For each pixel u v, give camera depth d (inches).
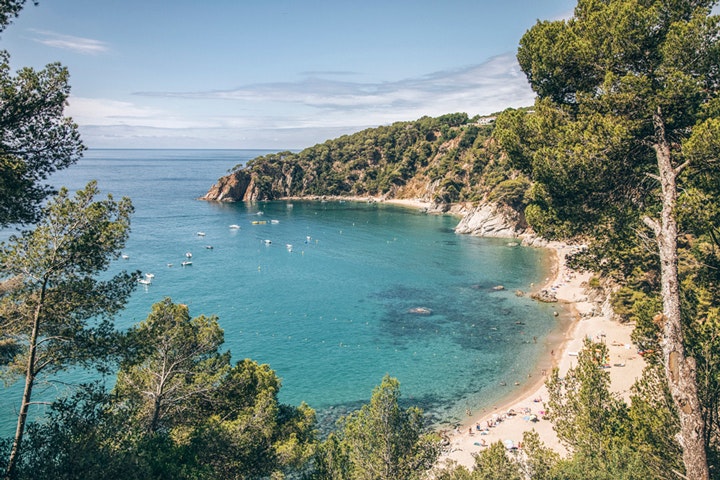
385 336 2645.2
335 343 2546.8
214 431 877.2
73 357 664.4
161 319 975.6
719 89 676.1
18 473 578.6
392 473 872.3
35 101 598.9
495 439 1664.6
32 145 615.2
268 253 4790.8
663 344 721.0
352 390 2049.7
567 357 2309.3
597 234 826.8
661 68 687.1
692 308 780.6
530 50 867.4
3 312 639.1
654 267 2171.5
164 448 783.7
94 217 666.2
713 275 825.5
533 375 2174.0
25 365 661.9
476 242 5413.4
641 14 690.8
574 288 3469.5
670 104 671.8
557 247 4938.5
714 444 682.8
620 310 2556.6
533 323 2822.3
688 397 624.1
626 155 733.9
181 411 976.3
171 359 977.5
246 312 3011.8
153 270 4003.4
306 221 6988.2
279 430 1048.2
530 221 885.2
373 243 5369.1
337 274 3988.7
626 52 721.0
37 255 633.0
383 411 905.5
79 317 679.7
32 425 621.6
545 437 1648.6
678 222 645.3
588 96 781.3
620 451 706.2
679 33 652.1
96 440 631.2
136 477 619.2
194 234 5748.0
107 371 706.8
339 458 916.0
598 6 810.2
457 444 1646.2
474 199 7342.5
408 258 4589.1
